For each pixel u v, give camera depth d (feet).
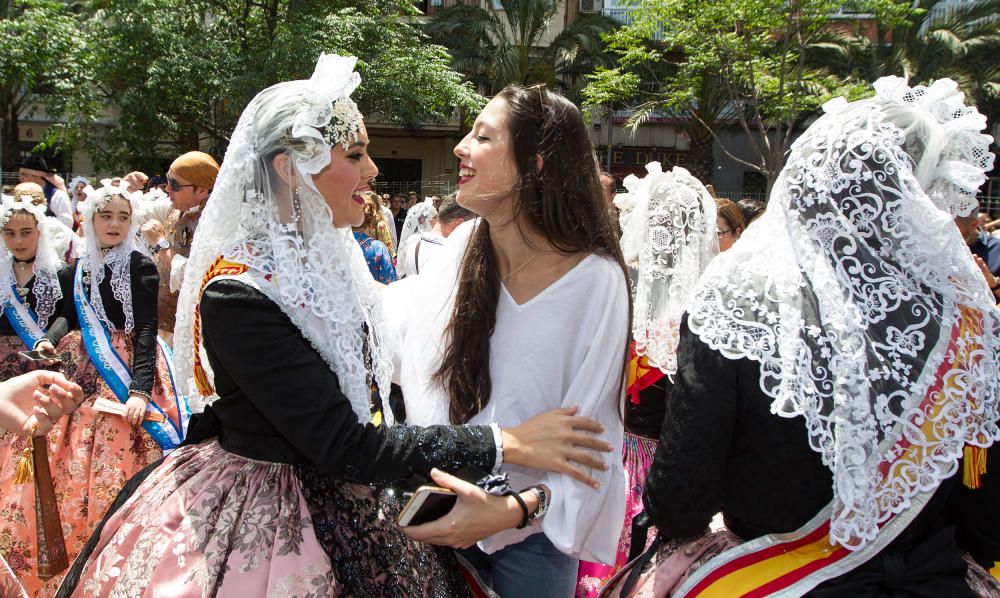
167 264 13.62
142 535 5.44
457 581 6.41
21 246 11.53
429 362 6.63
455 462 5.46
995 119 59.41
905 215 4.83
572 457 5.74
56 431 10.64
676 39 47.11
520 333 6.21
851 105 5.16
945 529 5.22
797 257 5.06
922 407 4.83
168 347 12.62
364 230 16.17
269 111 5.33
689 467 5.03
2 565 6.13
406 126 62.95
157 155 58.34
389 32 55.11
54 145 63.67
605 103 61.98
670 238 9.01
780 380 4.80
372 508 5.88
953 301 4.97
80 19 56.39
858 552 4.98
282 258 5.23
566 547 5.68
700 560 5.59
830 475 4.92
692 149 64.39
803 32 48.08
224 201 5.36
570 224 6.13
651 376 9.05
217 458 5.74
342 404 5.24
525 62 68.28
